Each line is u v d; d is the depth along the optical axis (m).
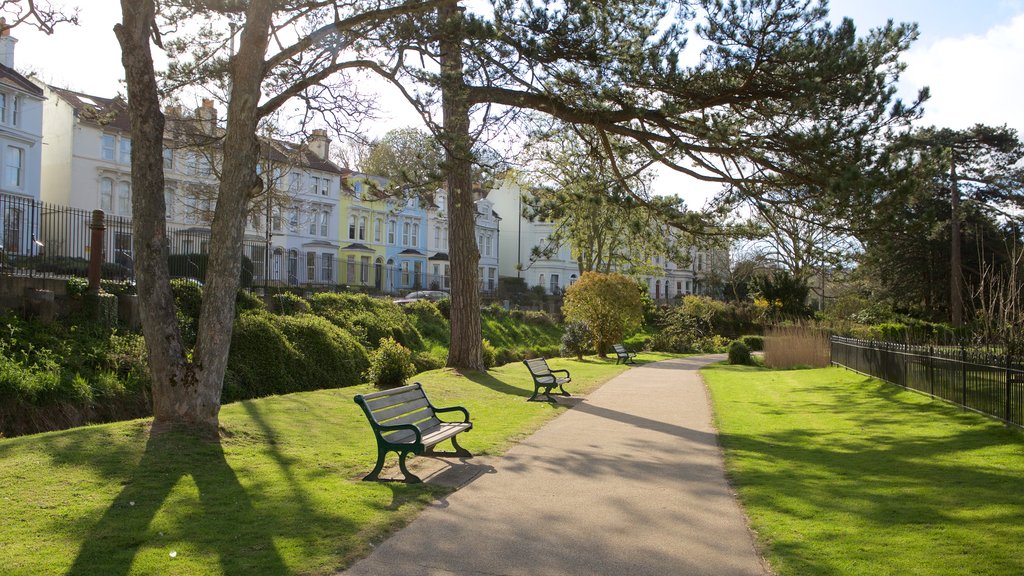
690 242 16.75
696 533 6.30
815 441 11.23
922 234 12.78
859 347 22.14
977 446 10.23
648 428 12.38
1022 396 11.00
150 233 9.78
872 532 6.29
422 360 25.69
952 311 45.19
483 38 12.66
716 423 13.16
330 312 25.88
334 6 12.36
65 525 5.97
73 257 21.64
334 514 6.60
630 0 13.73
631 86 13.45
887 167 11.49
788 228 15.53
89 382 14.31
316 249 53.88
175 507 6.62
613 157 16.03
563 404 15.48
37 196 37.25
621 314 33.12
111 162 42.97
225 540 5.78
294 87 12.00
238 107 10.07
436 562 5.45
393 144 24.44
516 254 78.25
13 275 16.47
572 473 8.66
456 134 13.52
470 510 6.92
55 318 16.17
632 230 15.25
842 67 11.69
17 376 12.91
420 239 66.44
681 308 48.97
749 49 12.45
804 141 11.90
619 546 5.91
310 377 19.17
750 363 32.03
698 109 13.43
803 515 6.88
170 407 9.69
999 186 45.47
